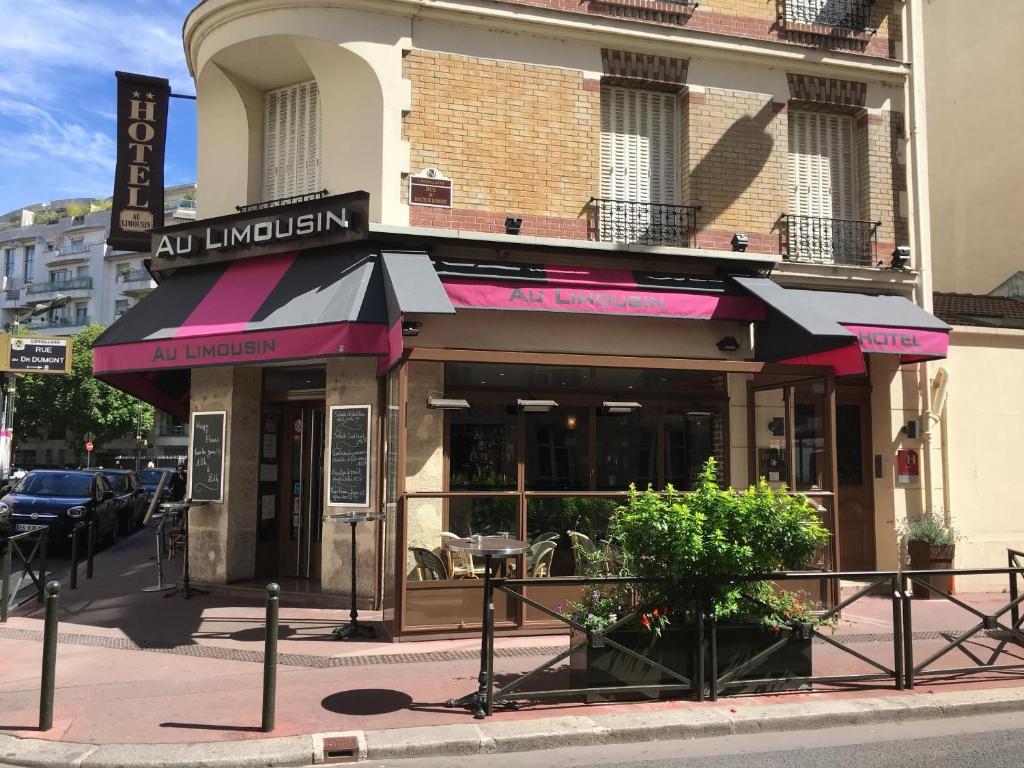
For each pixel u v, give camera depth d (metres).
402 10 9.74
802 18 11.31
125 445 52.66
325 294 8.70
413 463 8.82
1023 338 11.48
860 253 11.32
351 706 5.65
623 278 9.84
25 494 14.22
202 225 9.90
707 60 10.90
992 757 4.84
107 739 5.02
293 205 9.37
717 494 6.04
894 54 11.67
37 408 42.38
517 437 9.18
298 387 10.24
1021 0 15.48
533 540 8.52
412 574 7.86
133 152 10.98
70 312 56.94
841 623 8.50
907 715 5.65
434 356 7.85
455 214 9.77
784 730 5.42
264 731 5.13
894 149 11.59
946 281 16.98
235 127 10.61
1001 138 15.77
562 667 6.71
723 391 10.14
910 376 11.10
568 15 10.30
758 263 10.38
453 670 6.62
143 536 17.25
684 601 5.94
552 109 10.25
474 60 10.02
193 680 6.30
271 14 9.71
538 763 4.79
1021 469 11.28
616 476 9.54
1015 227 15.37
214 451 9.97
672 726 5.25
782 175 11.05
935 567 10.21
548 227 10.10
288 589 9.49
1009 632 6.59
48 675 5.23
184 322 9.19
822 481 9.05
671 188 10.86
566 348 9.77
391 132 9.61
